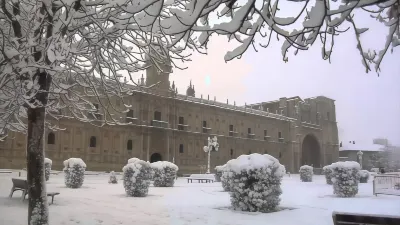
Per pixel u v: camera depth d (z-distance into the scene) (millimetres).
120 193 19734
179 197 17953
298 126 87562
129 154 56281
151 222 10562
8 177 33125
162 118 61719
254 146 77812
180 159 63406
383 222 6441
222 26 4570
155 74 61781
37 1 8547
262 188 12750
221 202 15703
